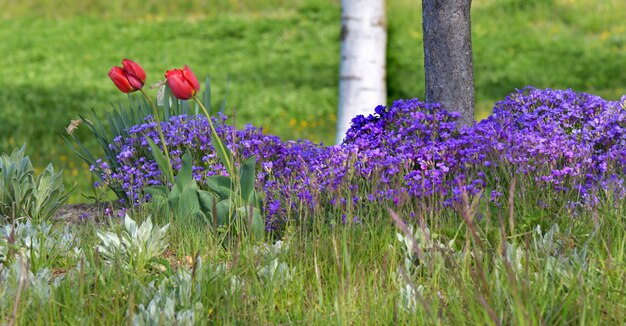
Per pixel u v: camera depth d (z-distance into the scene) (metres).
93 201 7.09
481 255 3.87
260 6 30.86
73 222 6.01
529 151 4.90
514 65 21.23
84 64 23.58
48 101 18.33
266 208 5.04
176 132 5.86
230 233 4.62
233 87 19.98
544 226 4.41
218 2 31.33
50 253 4.57
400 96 18.86
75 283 3.95
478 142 5.14
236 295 3.80
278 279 3.99
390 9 26.47
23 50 25.67
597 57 21.84
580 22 25.22
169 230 4.90
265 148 5.64
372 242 4.37
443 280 3.86
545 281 3.60
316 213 4.73
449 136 5.40
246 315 3.72
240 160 5.55
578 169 4.74
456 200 4.60
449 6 6.09
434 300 3.57
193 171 5.60
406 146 5.17
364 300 3.77
